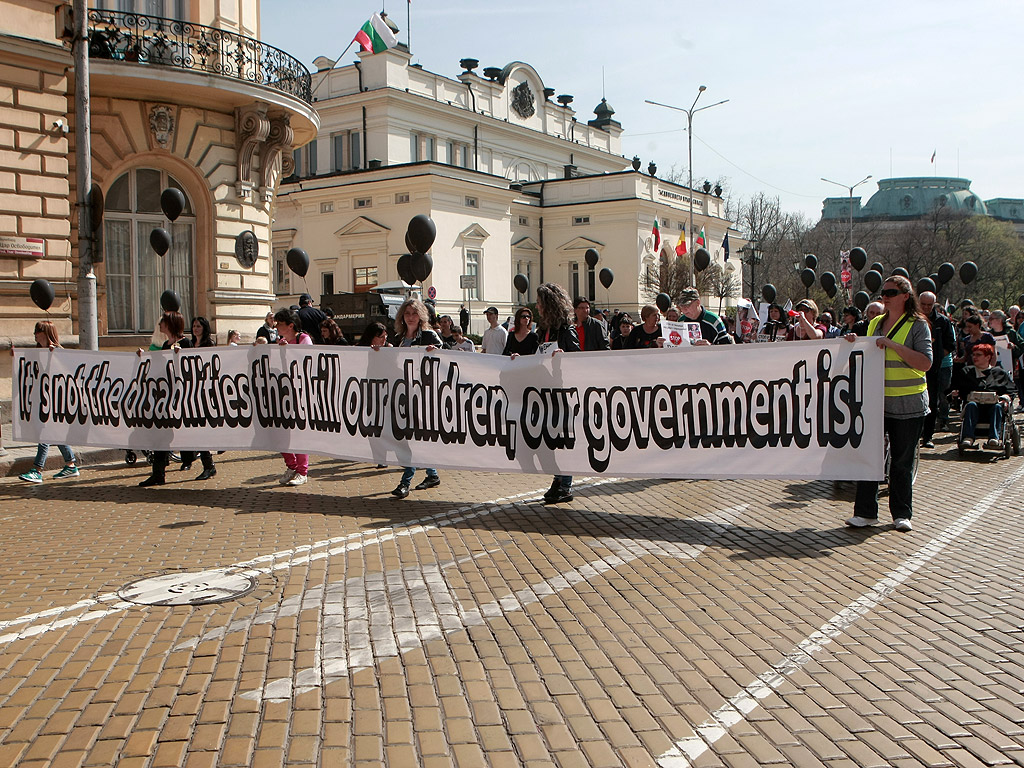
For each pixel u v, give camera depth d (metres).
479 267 46.47
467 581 5.95
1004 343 15.23
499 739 3.69
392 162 48.34
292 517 8.04
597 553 6.66
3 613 5.31
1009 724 3.80
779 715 3.90
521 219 55.78
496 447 8.65
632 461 8.11
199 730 3.76
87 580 6.00
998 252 75.31
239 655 4.62
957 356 14.98
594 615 5.23
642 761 3.51
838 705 3.99
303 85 20.27
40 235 14.93
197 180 18.30
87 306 13.13
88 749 3.60
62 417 10.47
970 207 131.50
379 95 47.72
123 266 17.70
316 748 3.61
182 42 17.59
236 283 19.00
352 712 3.94
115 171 17.08
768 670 4.39
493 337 14.66
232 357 9.80
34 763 3.48
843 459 7.37
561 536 7.21
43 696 4.12
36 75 14.79
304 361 9.48
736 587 5.78
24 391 10.60
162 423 10.10
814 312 11.34
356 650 4.68
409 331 9.83
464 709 3.97
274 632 4.96
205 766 3.47
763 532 7.33
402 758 3.53
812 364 7.45
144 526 7.72
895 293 7.34
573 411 8.30
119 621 5.17
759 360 7.62
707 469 7.84
